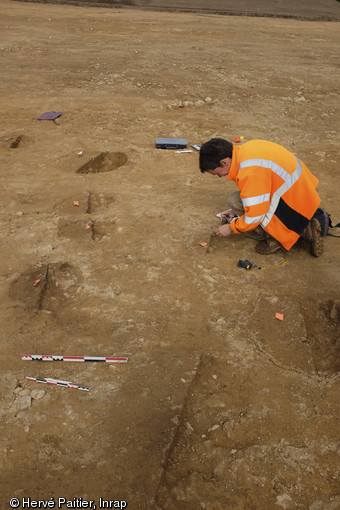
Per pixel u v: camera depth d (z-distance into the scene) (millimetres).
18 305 3535
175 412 2717
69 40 12867
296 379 2984
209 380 2975
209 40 13727
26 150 6270
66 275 3906
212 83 9617
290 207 3824
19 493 2330
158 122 7395
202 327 3352
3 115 7555
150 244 4281
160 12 18281
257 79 10039
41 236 4367
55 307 3586
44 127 7082
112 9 18359
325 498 2363
